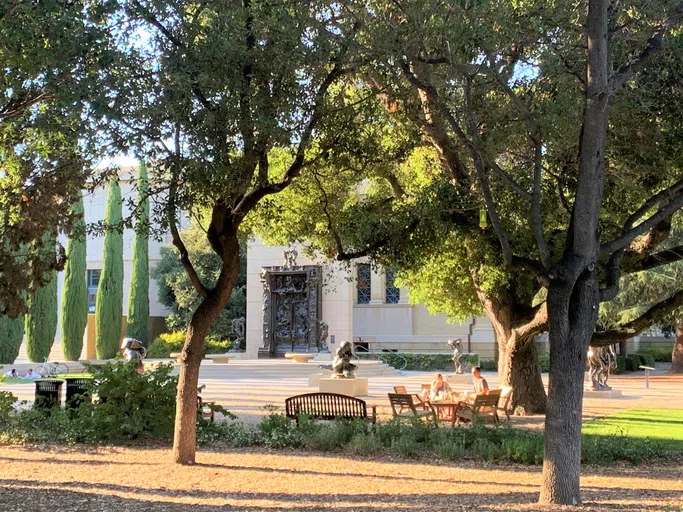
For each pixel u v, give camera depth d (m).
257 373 33.41
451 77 10.38
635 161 11.66
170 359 40.81
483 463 11.73
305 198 16.80
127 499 8.65
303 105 10.60
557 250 13.43
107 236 43.62
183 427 11.45
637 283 34.66
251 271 40.28
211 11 10.10
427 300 21.45
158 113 9.02
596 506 8.31
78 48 8.18
